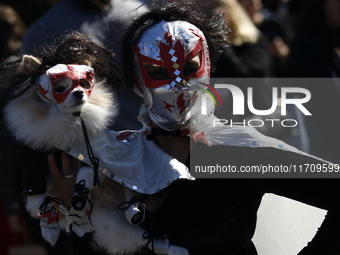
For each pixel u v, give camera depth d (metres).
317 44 13.33
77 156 6.72
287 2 18.06
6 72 6.98
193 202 6.68
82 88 6.68
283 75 15.20
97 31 9.79
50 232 7.02
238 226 6.82
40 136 6.69
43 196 6.94
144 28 6.95
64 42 7.07
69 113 6.64
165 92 6.75
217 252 6.84
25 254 11.87
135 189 6.69
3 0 14.86
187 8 7.15
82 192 6.59
